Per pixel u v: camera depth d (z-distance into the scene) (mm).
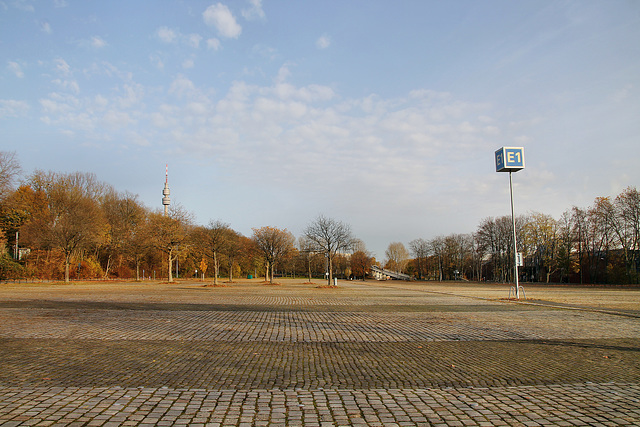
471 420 5230
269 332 12336
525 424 5125
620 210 65062
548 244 78438
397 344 10547
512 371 7801
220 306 20812
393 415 5371
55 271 58594
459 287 53000
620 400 6082
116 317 15477
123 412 5309
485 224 89562
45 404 5578
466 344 10602
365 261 122312
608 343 10828
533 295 32969
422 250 119500
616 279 63406
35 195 62844
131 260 72750
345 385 6766
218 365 8055
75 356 8664
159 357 8672
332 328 13312
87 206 60875
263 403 5762
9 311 17328
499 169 27141
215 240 51188
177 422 4992
